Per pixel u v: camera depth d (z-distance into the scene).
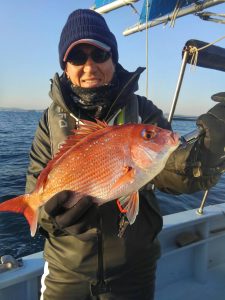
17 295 0.99
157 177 0.73
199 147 0.65
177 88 1.05
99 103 0.79
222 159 0.66
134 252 0.77
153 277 0.84
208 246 1.38
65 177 0.64
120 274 0.78
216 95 0.68
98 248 0.75
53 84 0.81
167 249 1.29
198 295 1.26
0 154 6.54
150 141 0.60
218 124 0.64
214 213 1.38
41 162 0.81
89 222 0.65
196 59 1.01
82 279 0.78
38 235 2.41
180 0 1.17
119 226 0.75
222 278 1.35
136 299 0.80
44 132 0.83
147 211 0.78
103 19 0.80
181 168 0.66
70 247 0.77
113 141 0.62
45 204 0.62
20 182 4.17
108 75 0.78
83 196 0.62
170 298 1.25
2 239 2.35
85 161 0.63
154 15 1.25
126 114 0.79
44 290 0.83
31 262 1.04
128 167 0.60
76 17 0.76
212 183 0.70
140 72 0.78
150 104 0.85
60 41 0.79
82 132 0.67
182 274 1.35
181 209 2.97
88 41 0.73
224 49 1.08
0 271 0.99
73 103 0.80
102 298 0.79
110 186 0.61
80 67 0.76
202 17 1.17
